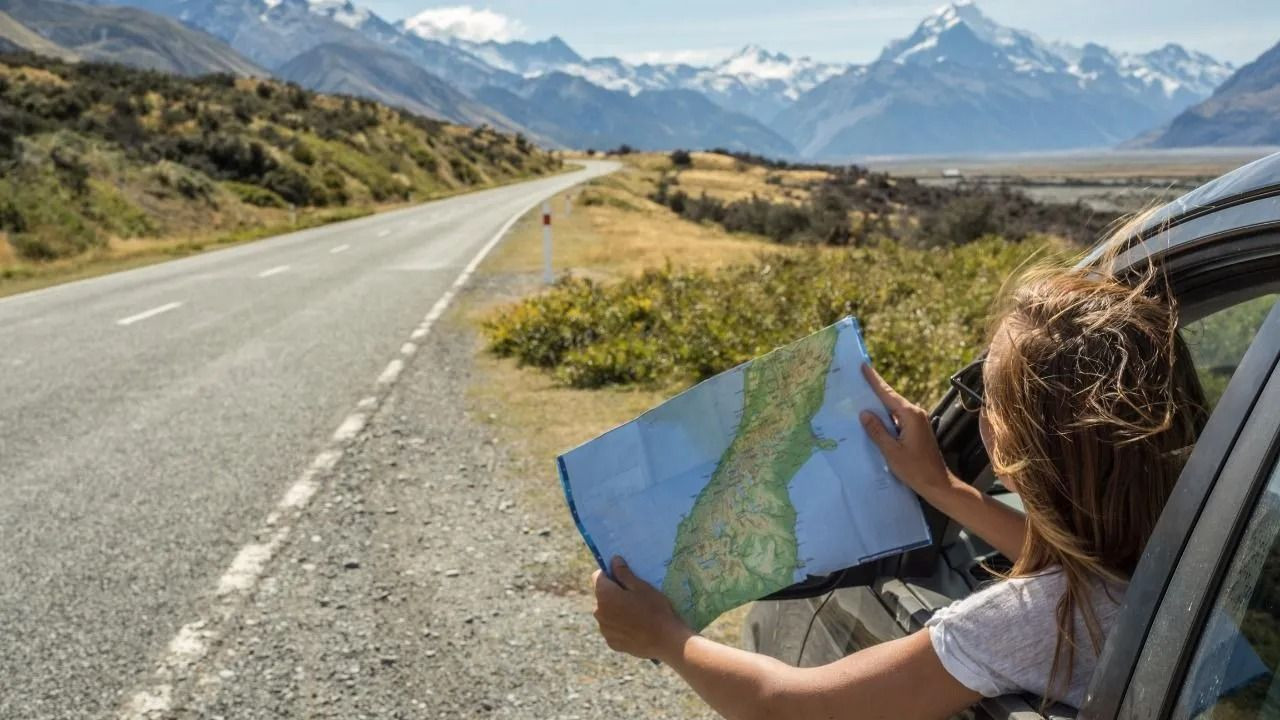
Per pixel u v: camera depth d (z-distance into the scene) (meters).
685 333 9.95
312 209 55.91
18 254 27.41
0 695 3.81
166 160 48.75
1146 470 1.33
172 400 8.85
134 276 20.98
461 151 106.38
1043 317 1.44
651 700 3.76
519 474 6.53
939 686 1.40
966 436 2.08
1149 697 1.17
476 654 4.12
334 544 5.33
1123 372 1.34
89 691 3.84
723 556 1.73
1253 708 1.13
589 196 55.28
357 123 86.50
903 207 73.44
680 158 160.50
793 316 10.53
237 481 6.45
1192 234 1.43
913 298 10.80
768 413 1.74
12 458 7.10
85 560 5.13
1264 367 1.16
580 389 9.20
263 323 13.45
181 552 5.23
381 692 3.83
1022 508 2.29
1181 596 1.16
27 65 66.31
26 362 10.91
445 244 27.72
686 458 1.75
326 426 7.85
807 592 2.01
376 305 15.14
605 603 1.72
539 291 16.61
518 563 5.05
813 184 124.62
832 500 1.72
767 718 1.49
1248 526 1.12
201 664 4.04
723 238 37.31
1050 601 1.38
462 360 10.68
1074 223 30.20
